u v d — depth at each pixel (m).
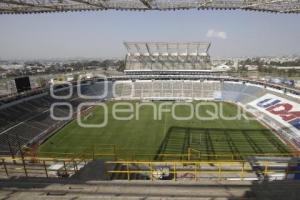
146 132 46.25
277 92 67.38
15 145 39.34
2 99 55.16
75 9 24.98
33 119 51.12
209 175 19.09
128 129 48.41
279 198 12.86
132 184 14.43
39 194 13.69
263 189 13.70
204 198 12.90
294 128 45.22
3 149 37.22
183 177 18.55
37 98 63.00
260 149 36.84
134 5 23.59
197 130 46.84
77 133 46.22
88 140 42.19
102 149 37.78
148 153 35.75
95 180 15.10
